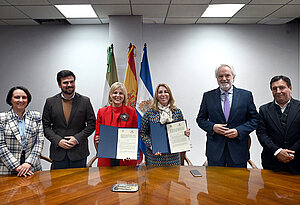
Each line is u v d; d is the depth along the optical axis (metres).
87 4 3.14
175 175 1.54
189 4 3.14
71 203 1.09
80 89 3.89
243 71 3.95
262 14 3.52
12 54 3.93
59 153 2.13
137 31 3.50
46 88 3.91
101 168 1.74
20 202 1.11
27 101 1.89
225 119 2.03
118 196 1.17
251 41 3.96
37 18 3.61
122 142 1.71
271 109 1.83
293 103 1.77
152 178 1.48
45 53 3.92
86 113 2.28
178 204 1.07
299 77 3.97
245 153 1.98
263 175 1.55
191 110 3.90
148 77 3.19
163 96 2.05
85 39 3.93
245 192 1.23
